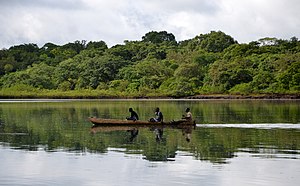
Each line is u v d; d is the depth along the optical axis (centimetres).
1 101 10588
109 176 2070
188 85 12088
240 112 5919
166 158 2475
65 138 3331
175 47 18962
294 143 2988
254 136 3353
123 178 2031
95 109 6856
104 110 6594
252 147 2834
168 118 5078
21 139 3288
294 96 11206
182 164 2303
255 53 15025
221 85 12188
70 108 7175
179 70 13238
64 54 19625
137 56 17475
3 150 2781
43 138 3334
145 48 18062
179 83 12156
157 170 2172
